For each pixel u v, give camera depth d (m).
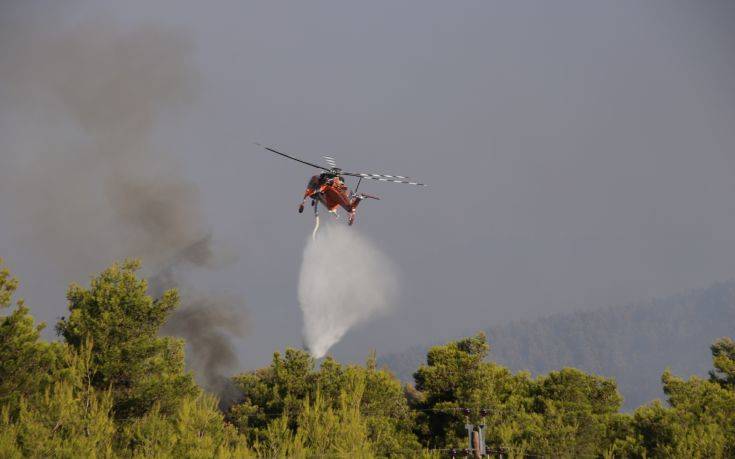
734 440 64.88
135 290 75.88
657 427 72.88
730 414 75.31
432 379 89.81
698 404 77.56
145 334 74.44
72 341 71.75
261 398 88.31
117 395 68.75
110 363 67.88
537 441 67.25
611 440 78.69
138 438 52.72
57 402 48.62
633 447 72.88
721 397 78.62
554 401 89.06
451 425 84.19
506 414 84.12
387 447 75.75
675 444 67.94
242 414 88.19
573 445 68.50
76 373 58.16
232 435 57.88
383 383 86.44
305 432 53.66
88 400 52.53
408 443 81.94
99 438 48.25
